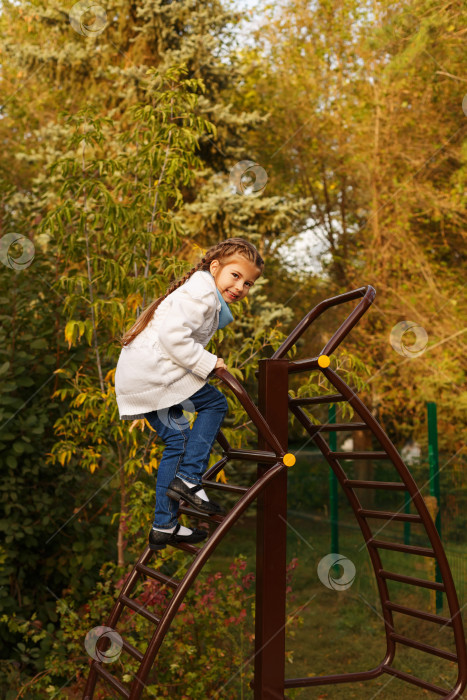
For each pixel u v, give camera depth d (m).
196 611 3.76
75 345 4.50
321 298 10.63
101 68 7.88
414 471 7.98
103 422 3.98
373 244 9.98
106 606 3.98
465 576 5.58
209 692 3.75
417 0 8.95
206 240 8.27
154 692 3.46
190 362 2.33
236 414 4.18
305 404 3.07
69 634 3.81
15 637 4.32
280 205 8.37
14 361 4.45
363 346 9.56
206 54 7.84
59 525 4.62
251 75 11.45
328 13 10.67
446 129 9.71
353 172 10.55
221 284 2.54
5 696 3.71
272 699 2.60
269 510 2.63
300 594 5.95
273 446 2.47
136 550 4.15
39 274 4.69
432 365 9.10
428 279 9.49
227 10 8.23
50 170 4.18
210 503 2.45
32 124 11.36
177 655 3.56
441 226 9.81
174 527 2.54
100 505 4.78
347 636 5.09
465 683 2.87
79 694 3.85
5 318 4.46
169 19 7.89
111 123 4.19
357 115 10.63
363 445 9.87
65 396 4.36
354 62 10.60
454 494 6.70
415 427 9.47
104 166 4.12
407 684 4.31
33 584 4.61
